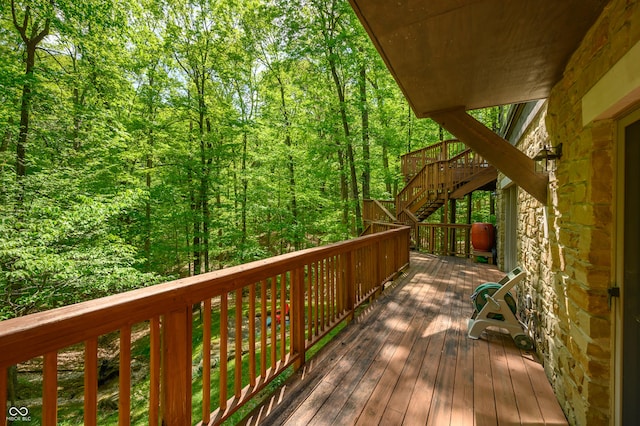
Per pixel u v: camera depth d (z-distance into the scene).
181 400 1.38
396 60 1.92
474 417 1.81
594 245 1.57
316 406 1.89
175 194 8.32
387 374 2.27
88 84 6.55
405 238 6.12
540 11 1.40
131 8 8.23
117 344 8.10
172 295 1.31
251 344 1.87
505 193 5.78
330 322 2.92
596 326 1.55
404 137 14.09
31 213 4.65
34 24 5.68
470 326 3.07
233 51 9.47
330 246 2.83
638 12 1.11
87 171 6.11
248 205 10.00
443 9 1.38
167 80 9.08
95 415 1.05
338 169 11.28
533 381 2.22
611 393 1.51
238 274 1.70
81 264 4.96
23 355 0.86
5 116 5.05
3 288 4.56
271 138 10.55
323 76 10.42
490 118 12.91
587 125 1.61
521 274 2.93
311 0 8.95
